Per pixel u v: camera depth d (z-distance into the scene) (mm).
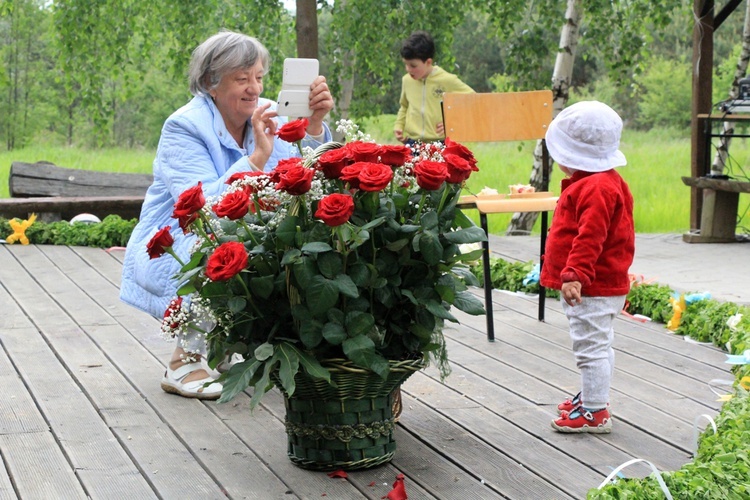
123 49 9859
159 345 4223
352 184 2516
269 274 2613
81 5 9297
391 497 2537
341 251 2543
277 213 2666
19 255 6543
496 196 4539
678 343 4359
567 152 3135
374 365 2535
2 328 4516
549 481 2721
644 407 3410
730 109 7598
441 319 2822
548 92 5121
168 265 3418
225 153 3533
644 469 2811
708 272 6117
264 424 3201
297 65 3281
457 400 3480
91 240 6910
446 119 5059
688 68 23094
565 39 8852
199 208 2631
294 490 2648
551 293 5309
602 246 3061
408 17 9312
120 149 20812
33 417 3254
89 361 3967
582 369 3129
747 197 11883
